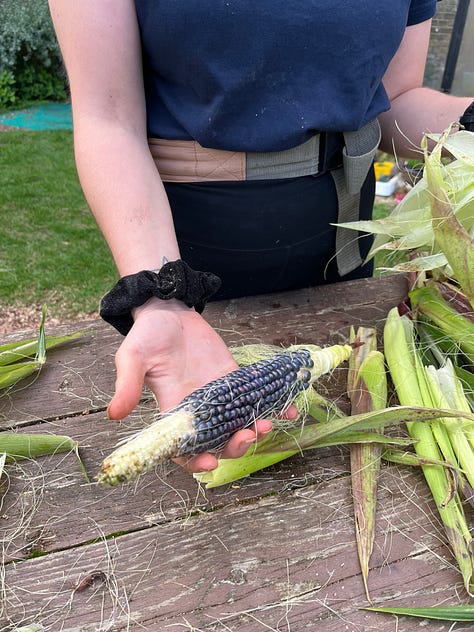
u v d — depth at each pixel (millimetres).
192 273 950
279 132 1144
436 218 1027
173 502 900
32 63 7055
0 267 3570
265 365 896
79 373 1167
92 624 735
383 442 962
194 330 940
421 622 759
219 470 913
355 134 1275
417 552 848
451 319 1155
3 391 1114
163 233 1026
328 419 1028
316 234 1400
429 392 1058
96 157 1042
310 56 1101
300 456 1000
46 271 3562
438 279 1268
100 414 1068
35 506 887
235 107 1117
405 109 1452
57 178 4863
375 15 1119
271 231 1335
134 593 771
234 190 1259
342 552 839
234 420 807
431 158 1043
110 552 821
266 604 766
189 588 780
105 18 1028
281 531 864
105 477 687
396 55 1418
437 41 4605
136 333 839
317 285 1566
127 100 1096
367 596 778
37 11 6742
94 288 3424
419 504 924
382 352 1222
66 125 6398
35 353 1212
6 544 829
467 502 923
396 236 1318
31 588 772
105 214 1021
